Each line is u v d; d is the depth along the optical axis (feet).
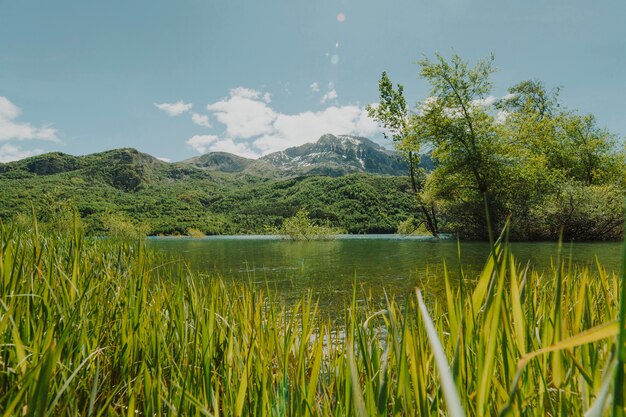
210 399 4.10
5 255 4.92
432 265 32.30
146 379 4.07
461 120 79.71
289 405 3.59
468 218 82.84
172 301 7.20
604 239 67.72
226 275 26.55
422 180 96.84
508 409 1.22
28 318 4.22
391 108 93.40
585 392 2.47
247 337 5.76
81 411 4.17
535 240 72.23
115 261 9.56
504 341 2.33
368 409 2.64
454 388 0.93
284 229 112.27
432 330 1.09
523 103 104.88
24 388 2.47
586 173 99.09
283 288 21.24
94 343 4.83
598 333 0.92
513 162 78.38
